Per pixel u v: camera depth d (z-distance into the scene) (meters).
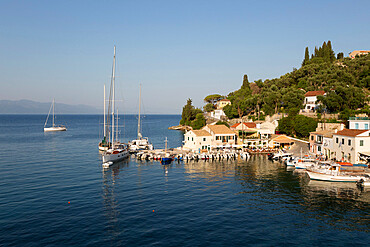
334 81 119.94
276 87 142.25
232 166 69.44
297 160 68.75
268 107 127.75
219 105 195.38
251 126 108.62
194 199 41.81
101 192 45.09
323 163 62.84
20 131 185.00
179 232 30.17
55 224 31.94
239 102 150.12
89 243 27.47
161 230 30.66
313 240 28.59
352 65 129.50
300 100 119.56
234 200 41.47
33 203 39.16
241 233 30.08
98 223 32.38
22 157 80.44
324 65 150.62
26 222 32.41
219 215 35.28
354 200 41.59
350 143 61.72
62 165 68.56
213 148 91.50
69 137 144.00
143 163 73.12
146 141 103.31
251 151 89.88
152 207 38.09
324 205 39.31
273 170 64.50
